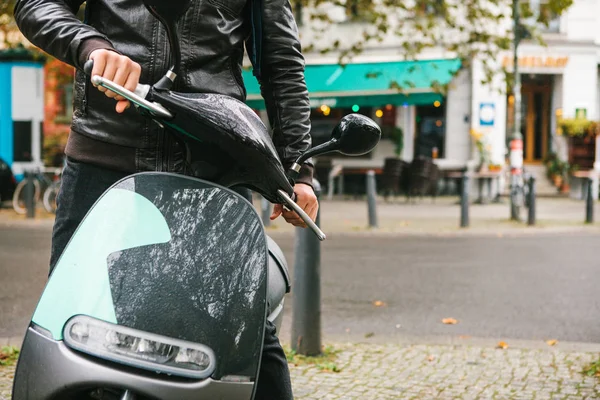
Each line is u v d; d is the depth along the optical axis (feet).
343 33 82.38
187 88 7.65
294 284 17.60
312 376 15.93
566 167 80.18
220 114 6.96
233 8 7.99
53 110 71.61
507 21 78.07
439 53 77.41
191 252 6.68
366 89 74.13
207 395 6.31
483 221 53.11
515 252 37.45
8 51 64.18
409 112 83.25
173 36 6.79
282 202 7.56
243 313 6.59
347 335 20.04
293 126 8.46
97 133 7.70
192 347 6.31
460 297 25.59
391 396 14.65
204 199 7.04
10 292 25.25
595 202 73.20
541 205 68.95
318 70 77.56
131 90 6.64
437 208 65.51
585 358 17.74
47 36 7.08
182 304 6.41
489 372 16.47
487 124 78.33
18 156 65.10
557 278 29.55
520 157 54.75
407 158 83.20
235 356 6.48
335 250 37.70
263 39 8.50
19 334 19.52
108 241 6.65
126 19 7.66
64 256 6.67
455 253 36.91
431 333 20.52
